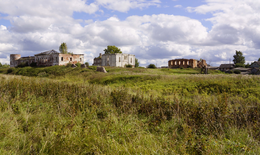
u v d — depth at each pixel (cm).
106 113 518
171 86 1599
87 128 394
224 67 7231
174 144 342
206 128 427
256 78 1554
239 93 1210
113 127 409
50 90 715
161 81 1925
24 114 454
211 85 1451
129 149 319
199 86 1486
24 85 761
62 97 638
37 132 356
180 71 4228
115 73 2995
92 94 698
